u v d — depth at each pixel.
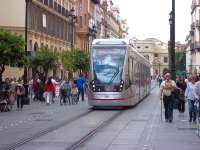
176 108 33.72
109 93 35.62
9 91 35.50
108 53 36.47
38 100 48.41
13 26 62.84
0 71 41.72
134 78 39.41
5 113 33.03
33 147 17.11
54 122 26.61
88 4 108.44
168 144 17.50
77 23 102.38
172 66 35.50
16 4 63.22
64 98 43.47
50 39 75.50
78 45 103.88
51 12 75.31
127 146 17.02
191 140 18.59
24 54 41.50
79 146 17.22
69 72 73.81
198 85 24.22
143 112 33.47
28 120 27.88
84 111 34.88
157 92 75.25
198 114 23.53
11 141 18.75
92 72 36.19
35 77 53.00
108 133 21.17
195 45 130.25
